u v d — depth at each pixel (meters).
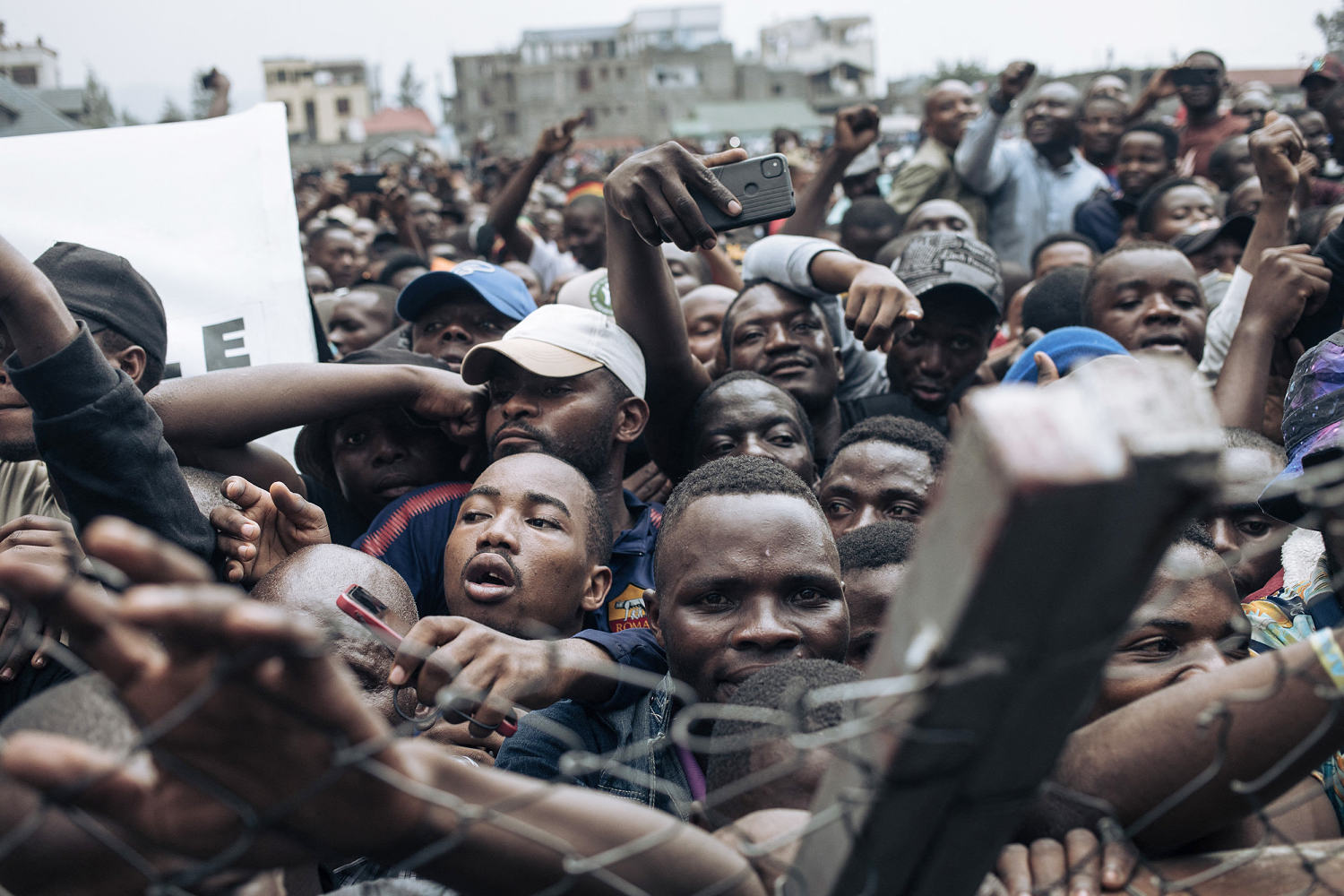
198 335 3.36
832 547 2.07
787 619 1.96
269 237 3.42
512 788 1.08
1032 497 0.73
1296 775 1.26
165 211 3.40
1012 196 7.28
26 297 1.92
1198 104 8.63
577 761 0.98
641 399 3.08
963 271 3.97
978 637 0.80
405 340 4.30
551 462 2.68
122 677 0.87
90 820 1.09
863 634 2.25
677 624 2.01
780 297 3.59
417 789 0.92
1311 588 2.17
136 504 2.02
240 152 3.45
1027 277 6.03
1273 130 3.74
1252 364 3.18
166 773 0.93
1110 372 0.78
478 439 3.11
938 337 3.83
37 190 3.36
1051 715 0.87
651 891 1.10
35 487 2.52
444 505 2.98
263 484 2.82
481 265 3.95
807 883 1.08
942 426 3.84
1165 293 3.85
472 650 1.82
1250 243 3.83
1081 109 8.70
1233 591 1.83
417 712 1.96
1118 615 0.81
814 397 3.56
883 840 0.96
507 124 79.19
